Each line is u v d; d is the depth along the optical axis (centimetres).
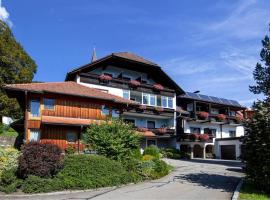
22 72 4578
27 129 2841
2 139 3403
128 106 3375
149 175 2016
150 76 4625
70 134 2992
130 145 2202
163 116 4544
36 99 2911
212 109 5347
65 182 1639
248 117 1620
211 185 1753
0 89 4250
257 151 1493
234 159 4325
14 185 1578
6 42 4591
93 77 3956
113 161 1922
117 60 4169
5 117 4356
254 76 2058
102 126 2197
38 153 1677
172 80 4603
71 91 3033
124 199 1415
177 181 1914
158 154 3177
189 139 4447
